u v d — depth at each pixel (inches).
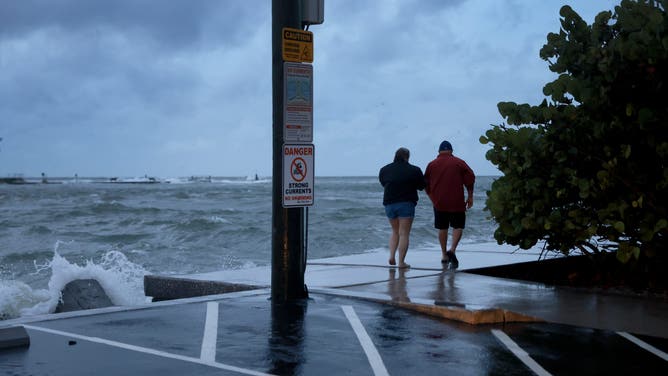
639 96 321.7
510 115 352.5
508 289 324.8
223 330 237.0
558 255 430.3
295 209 295.3
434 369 193.3
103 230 1093.8
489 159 362.9
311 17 296.4
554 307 280.8
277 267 294.2
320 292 312.3
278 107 291.6
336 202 1886.1
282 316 260.8
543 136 339.9
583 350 214.8
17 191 4296.3
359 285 337.1
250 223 1143.0
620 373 190.1
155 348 211.8
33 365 191.8
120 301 382.9
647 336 233.9
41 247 850.1
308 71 296.5
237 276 372.5
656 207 316.8
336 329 240.5
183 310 271.1
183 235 965.2
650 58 301.6
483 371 191.5
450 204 401.7
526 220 341.4
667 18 303.4
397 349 214.5
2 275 627.2
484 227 952.9
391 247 413.1
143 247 832.3
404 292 312.8
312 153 299.1
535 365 197.8
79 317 256.1
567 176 336.8
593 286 356.8
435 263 425.7
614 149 326.0
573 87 328.2
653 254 319.6
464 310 254.7
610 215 321.1
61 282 374.9
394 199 404.2
